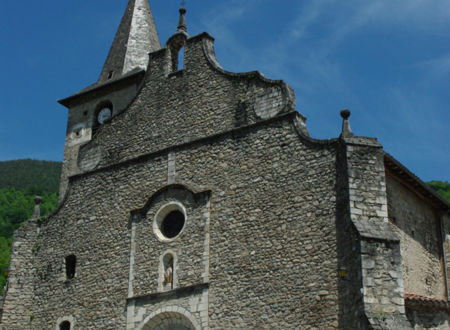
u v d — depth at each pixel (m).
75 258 21.97
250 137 19.83
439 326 17.06
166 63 23.25
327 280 16.55
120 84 26.70
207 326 17.97
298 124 19.05
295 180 18.33
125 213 21.48
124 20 30.25
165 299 19.11
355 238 15.87
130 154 22.59
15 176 105.00
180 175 20.78
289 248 17.59
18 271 22.55
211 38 22.92
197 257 19.06
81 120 27.22
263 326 17.11
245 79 20.89
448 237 22.08
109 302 20.28
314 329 16.25
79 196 23.03
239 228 18.72
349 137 17.52
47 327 21.36
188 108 21.84
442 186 43.91
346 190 16.75
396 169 18.86
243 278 17.98
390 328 14.57
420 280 19.61
